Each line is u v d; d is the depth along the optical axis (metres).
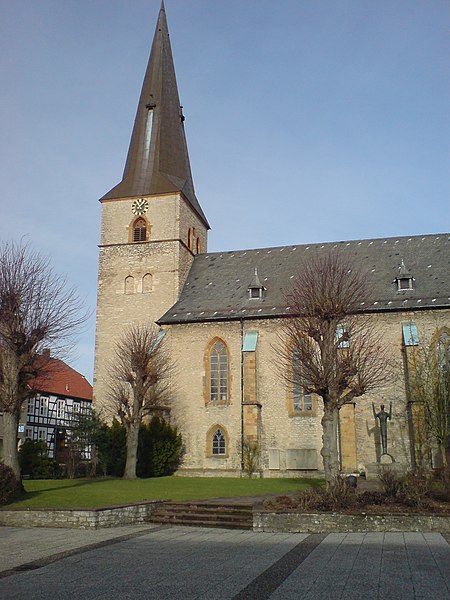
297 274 45.50
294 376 39.53
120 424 42.44
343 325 33.88
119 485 32.94
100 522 21.89
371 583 12.71
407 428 37.97
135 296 47.69
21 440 56.16
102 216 50.22
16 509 22.58
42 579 13.34
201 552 16.83
